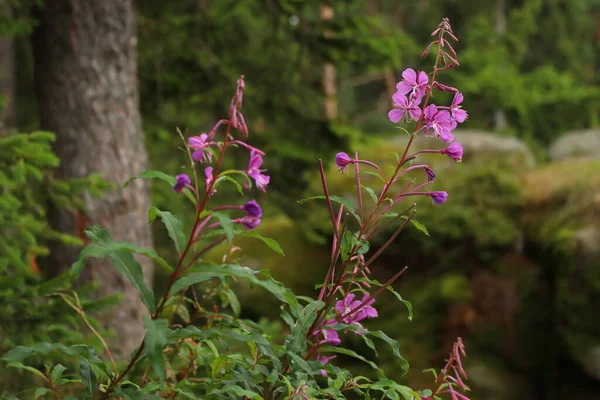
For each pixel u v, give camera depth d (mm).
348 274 1918
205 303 4172
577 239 7793
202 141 1479
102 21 4832
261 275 1502
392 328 8352
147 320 1374
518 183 8867
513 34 16844
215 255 8336
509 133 15664
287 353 1619
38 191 4195
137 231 4859
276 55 6824
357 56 6555
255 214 1443
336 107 10836
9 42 7055
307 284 8648
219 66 6426
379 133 15359
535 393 8070
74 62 4793
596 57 20141
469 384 7918
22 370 3045
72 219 4660
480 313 8328
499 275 8484
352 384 1782
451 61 1757
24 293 3195
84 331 4246
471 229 8570
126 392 1606
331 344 1932
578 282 7703
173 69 6434
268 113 6672
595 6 19859
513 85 14844
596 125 16391
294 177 7047
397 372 8008
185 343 2254
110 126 4832
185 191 1464
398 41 6773
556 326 7961
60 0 4777
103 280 4621
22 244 3646
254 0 6758
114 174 4801
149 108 6434
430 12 17844
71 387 2877
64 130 4785
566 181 8703
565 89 15938
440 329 8305
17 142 3324
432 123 1762
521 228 8672
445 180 8859
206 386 1771
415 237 8664
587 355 7535
